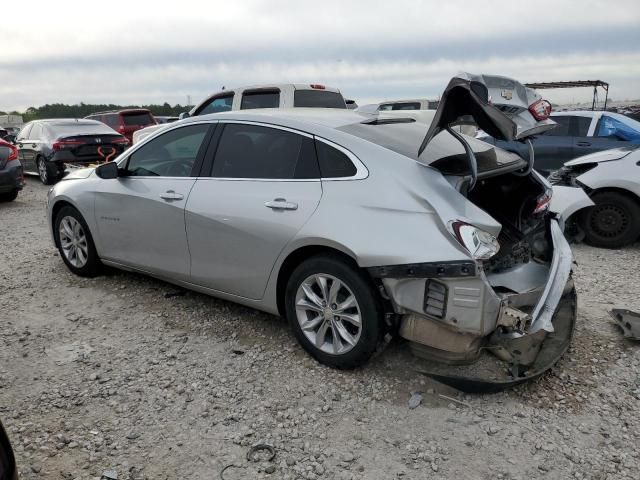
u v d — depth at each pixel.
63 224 5.21
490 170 3.28
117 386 3.33
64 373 3.49
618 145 8.69
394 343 3.75
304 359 3.62
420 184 3.09
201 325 4.17
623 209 6.49
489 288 2.91
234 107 9.25
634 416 3.03
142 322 4.24
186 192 4.02
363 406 3.12
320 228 3.26
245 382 3.37
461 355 3.05
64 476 2.56
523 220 3.75
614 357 3.67
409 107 15.36
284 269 3.59
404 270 2.99
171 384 3.35
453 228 2.91
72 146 12.16
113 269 5.34
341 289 3.33
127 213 4.46
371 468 2.62
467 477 2.56
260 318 4.27
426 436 2.86
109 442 2.80
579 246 6.78
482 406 3.12
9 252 6.32
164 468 2.62
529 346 3.17
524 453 2.73
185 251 4.09
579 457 2.70
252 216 3.59
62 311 4.48
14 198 10.20
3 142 9.52
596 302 4.70
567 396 3.22
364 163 3.29
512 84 3.37
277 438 2.84
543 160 9.23
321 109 4.28
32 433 2.88
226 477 2.55
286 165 3.59
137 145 4.58
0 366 3.58
